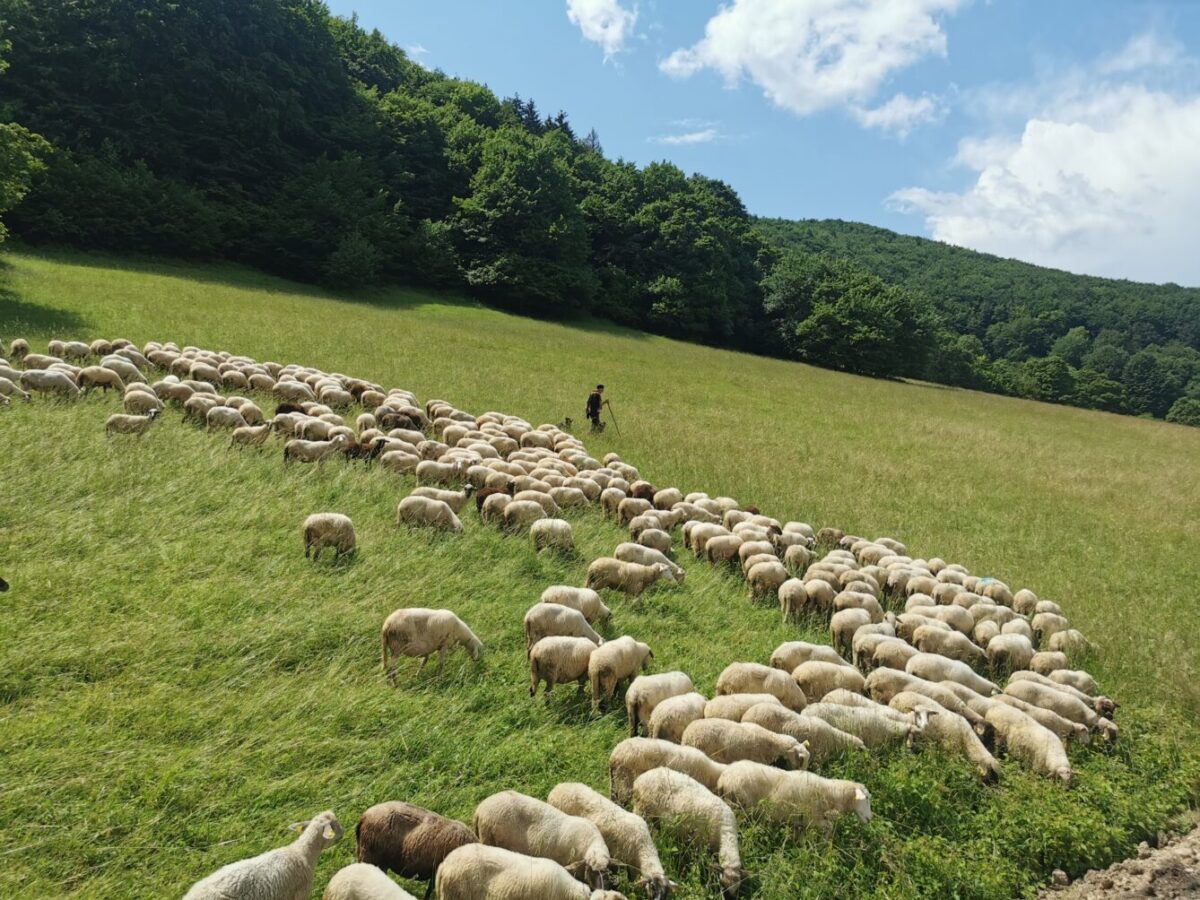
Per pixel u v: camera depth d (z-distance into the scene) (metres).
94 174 50.91
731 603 12.62
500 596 10.91
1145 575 17.22
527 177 75.38
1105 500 25.42
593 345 52.09
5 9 54.41
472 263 72.94
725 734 7.66
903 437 33.84
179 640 8.10
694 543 15.09
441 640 8.84
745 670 9.05
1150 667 11.83
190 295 36.97
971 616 12.62
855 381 61.28
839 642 11.46
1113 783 8.48
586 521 15.13
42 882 5.30
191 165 62.00
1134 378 124.31
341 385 22.50
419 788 6.79
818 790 6.98
